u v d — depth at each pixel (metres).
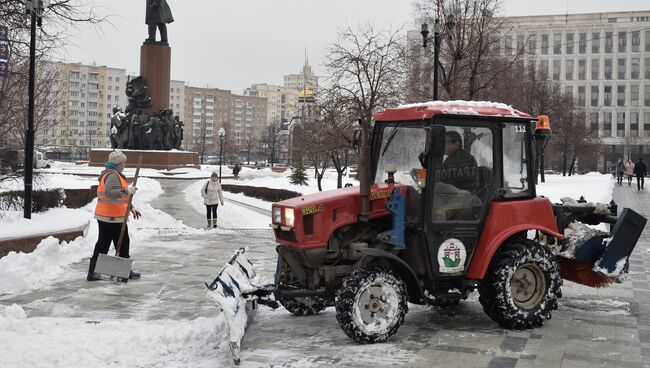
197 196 30.00
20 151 17.56
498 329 7.03
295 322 7.31
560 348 6.31
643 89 98.75
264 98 170.00
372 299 6.48
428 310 7.97
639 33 98.56
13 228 11.52
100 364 5.53
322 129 30.14
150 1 50.12
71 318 7.26
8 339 5.89
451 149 6.98
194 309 7.85
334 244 6.80
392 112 7.37
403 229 6.76
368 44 28.45
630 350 6.27
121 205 9.60
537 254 7.05
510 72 36.38
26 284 8.88
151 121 50.91
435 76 19.86
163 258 11.91
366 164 6.73
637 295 8.94
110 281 9.50
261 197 31.61
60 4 14.28
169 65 51.38
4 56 9.92
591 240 7.86
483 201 7.11
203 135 109.56
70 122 117.06
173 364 5.69
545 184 32.06
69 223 13.03
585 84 101.00
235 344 5.68
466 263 7.02
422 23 21.11
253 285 6.56
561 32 101.62
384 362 5.83
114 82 126.00
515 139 7.37
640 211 22.53
